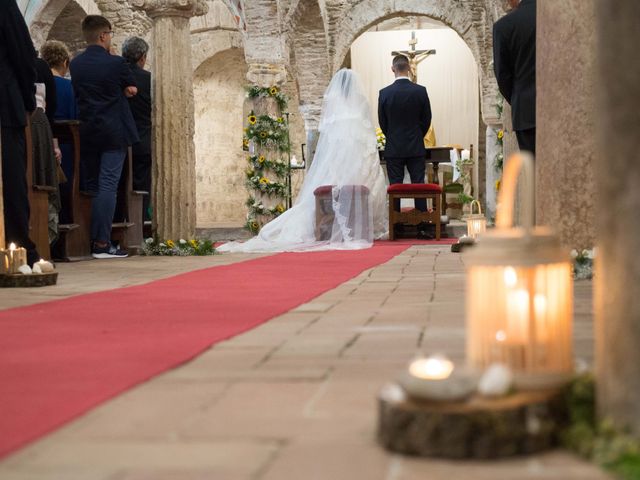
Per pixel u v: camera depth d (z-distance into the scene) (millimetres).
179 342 3428
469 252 2113
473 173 23656
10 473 1771
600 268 1929
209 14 22750
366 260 8961
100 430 2104
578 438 1851
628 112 1850
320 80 20359
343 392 2465
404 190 13539
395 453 1863
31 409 2311
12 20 6895
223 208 25328
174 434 2051
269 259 9445
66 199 9492
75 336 3656
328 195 12016
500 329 2041
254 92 16141
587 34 5410
